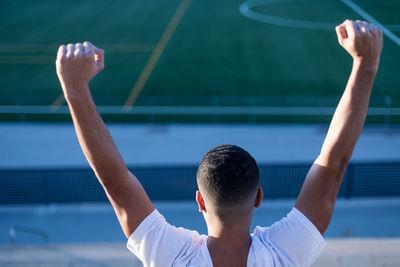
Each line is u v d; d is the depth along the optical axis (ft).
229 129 51.03
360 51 4.36
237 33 90.48
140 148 46.98
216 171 4.05
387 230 30.22
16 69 73.46
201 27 94.84
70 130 51.19
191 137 49.24
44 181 32.76
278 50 80.07
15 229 30.81
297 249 4.45
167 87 64.80
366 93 4.53
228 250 4.36
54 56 80.07
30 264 17.71
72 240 29.81
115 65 73.92
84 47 4.36
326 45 82.38
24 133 50.52
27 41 88.94
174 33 91.40
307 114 54.65
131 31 93.66
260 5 110.73
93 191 33.35
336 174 4.66
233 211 4.17
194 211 32.40
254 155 45.32
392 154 44.68
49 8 110.73
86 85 4.35
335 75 68.33
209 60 75.72
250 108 56.65
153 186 32.96
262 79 67.05
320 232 4.56
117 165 4.44
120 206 4.54
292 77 67.62
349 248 17.52
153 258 4.43
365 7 107.65
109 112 56.03
